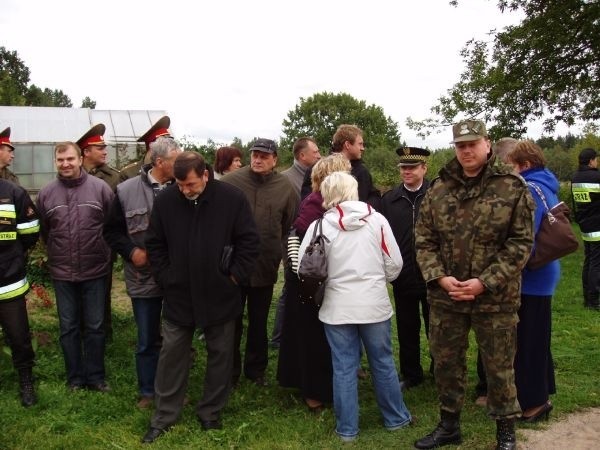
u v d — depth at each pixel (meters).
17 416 4.09
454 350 3.43
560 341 5.74
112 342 5.72
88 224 4.47
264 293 4.74
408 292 4.51
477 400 4.22
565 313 6.88
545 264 3.56
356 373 3.80
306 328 4.18
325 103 57.47
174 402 3.92
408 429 3.84
